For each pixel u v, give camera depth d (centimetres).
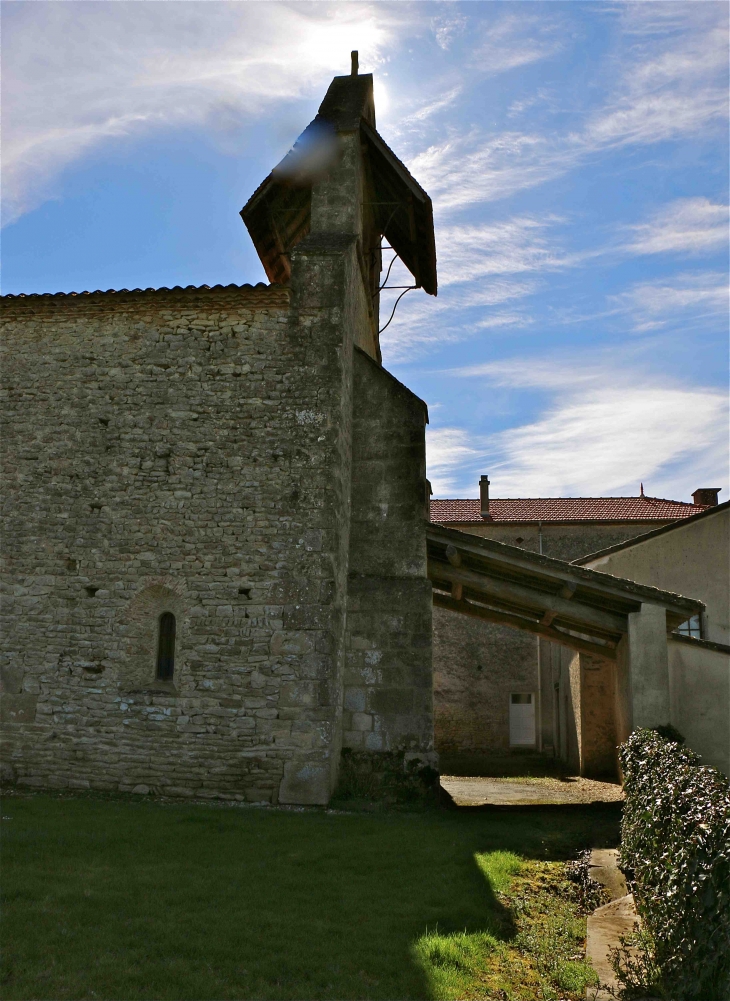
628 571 1895
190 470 1175
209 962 504
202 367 1204
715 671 1230
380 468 1278
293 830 874
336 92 1474
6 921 541
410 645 1203
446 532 1250
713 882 477
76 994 448
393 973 514
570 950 595
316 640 1106
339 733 1151
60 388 1220
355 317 1355
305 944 545
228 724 1094
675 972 498
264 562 1136
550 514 2756
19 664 1149
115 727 1114
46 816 889
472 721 2514
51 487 1193
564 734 2172
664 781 684
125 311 1230
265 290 1206
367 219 1556
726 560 1867
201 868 702
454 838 885
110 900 597
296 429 1173
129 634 1140
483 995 500
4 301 1234
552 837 938
